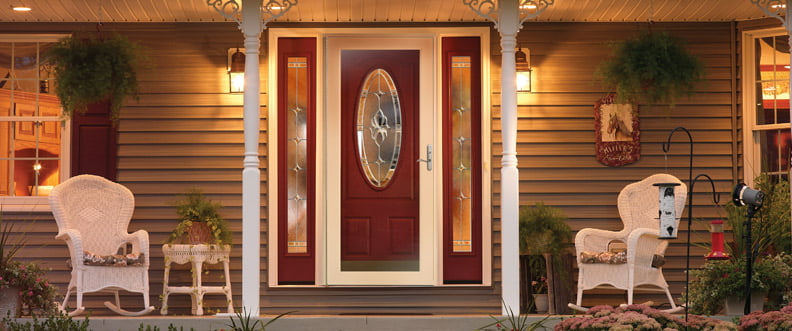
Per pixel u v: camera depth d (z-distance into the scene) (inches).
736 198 247.9
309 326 263.7
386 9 309.1
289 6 272.1
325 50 326.3
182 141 324.5
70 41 283.7
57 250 322.3
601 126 325.7
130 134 324.8
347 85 327.3
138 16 318.3
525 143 326.0
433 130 326.0
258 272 266.4
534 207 324.5
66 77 279.7
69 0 298.4
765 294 281.1
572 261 312.2
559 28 326.3
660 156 326.3
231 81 324.2
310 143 324.5
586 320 207.6
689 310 289.1
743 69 326.3
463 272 324.8
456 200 325.7
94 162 324.2
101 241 306.7
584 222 324.8
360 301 321.1
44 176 327.0
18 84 328.8
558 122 326.0
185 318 264.5
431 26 325.1
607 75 289.4
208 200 322.0
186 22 325.7
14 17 318.7
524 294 310.2
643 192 315.9
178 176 323.9
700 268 313.0
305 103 325.4
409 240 325.1
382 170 327.6
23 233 322.3
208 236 309.7
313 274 323.0
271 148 322.7
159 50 325.4
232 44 325.4
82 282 283.0
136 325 262.8
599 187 325.4
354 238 325.1
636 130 325.7
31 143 328.2
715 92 328.2
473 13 315.0
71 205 304.2
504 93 269.6
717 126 327.6
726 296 280.1
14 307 270.5
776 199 303.4
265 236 321.7
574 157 326.0
